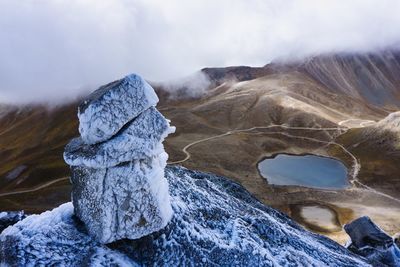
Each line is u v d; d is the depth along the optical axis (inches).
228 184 1525.6
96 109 764.0
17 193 4726.9
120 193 794.2
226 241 946.1
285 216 1531.7
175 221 905.5
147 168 819.4
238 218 1087.6
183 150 5118.1
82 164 776.9
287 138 5733.3
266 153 5172.2
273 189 4040.4
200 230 926.4
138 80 786.2
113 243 828.6
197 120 6525.6
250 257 920.9
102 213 792.3
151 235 857.5
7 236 759.7
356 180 4340.6
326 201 3750.0
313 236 1421.0
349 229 1630.2
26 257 717.3
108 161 765.9
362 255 1544.0
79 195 815.1
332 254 1212.5
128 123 798.5
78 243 786.2
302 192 3971.5
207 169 4525.1
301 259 1037.8
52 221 817.5
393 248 1565.0
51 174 5221.5
